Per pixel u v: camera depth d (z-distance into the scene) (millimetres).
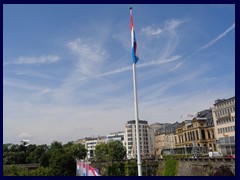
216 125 118500
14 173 84062
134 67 25500
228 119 109875
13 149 132625
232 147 101438
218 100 118812
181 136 168875
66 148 152875
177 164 77000
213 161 62625
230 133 107438
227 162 58531
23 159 124750
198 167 66500
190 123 158250
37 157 123688
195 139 152125
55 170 90625
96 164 92688
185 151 116875
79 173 40375
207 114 153375
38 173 87688
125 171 90438
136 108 24922
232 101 108438
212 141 143750
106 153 156500
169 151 127500
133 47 25672
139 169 23766
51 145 149375
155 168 87312
